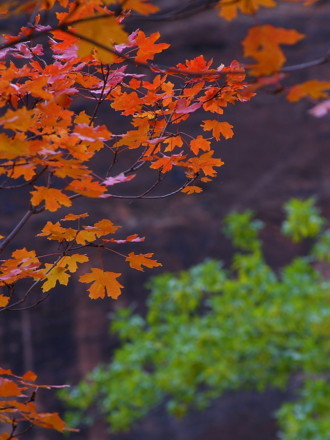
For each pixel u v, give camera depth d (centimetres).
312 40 1574
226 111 1594
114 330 1075
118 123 1357
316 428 812
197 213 1570
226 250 1560
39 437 1377
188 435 1427
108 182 206
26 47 244
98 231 234
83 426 1421
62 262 243
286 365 902
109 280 242
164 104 249
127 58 163
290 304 892
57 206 206
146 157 249
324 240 979
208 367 887
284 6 1596
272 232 1567
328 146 1580
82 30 158
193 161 254
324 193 1567
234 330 911
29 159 207
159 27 1619
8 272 231
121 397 927
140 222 1531
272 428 1445
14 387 198
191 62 236
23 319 1454
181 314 1024
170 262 1541
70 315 1484
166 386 902
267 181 1594
